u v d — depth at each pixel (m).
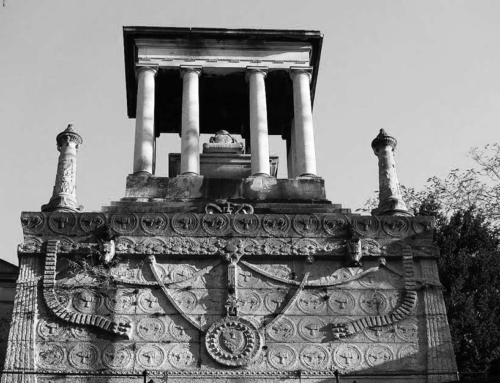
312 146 21.97
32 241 18.17
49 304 17.39
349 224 18.83
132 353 16.97
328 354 17.27
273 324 17.52
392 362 17.28
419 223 18.95
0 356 19.59
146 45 23.28
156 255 18.19
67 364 16.77
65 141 20.00
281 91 24.62
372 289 18.17
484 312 24.64
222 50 23.42
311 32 23.62
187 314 17.53
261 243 18.48
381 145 20.59
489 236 27.31
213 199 20.25
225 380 16.80
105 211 19.38
